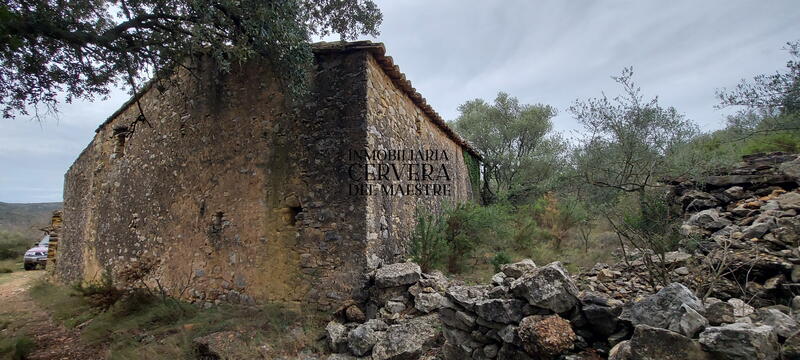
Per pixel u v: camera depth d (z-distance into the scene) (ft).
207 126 21.22
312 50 17.40
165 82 24.63
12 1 11.73
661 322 7.25
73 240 34.40
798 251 11.21
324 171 17.29
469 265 23.16
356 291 15.72
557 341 8.13
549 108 62.69
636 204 23.04
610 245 22.81
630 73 24.54
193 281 19.98
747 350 5.99
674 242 16.28
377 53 17.85
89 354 15.35
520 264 13.78
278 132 18.60
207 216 20.16
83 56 14.84
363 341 12.58
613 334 8.18
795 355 6.15
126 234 26.05
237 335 14.02
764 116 23.98
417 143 24.49
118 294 19.72
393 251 18.71
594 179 25.54
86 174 34.45
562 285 8.86
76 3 13.73
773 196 16.66
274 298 17.15
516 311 9.37
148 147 25.54
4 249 62.44
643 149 23.61
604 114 25.08
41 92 14.94
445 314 11.12
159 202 23.57
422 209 23.88
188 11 14.83
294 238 17.33
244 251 18.45
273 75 19.12
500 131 62.34
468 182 42.50
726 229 15.07
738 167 20.36
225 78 20.79
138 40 15.42
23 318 22.07
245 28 15.05
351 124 17.12
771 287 10.36
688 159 21.97
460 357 10.46
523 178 56.08
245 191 19.01
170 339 14.48
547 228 30.27
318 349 13.51
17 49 11.75
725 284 10.94
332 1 17.62
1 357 15.02
